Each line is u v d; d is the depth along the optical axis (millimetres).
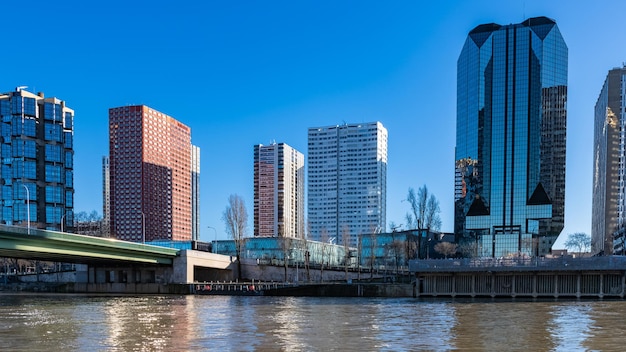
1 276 123000
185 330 40062
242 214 126312
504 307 60125
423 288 80875
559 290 75250
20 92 198625
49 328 42125
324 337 36094
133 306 65500
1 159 197875
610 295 73000
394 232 156000
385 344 33094
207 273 116562
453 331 38844
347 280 101250
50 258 92500
